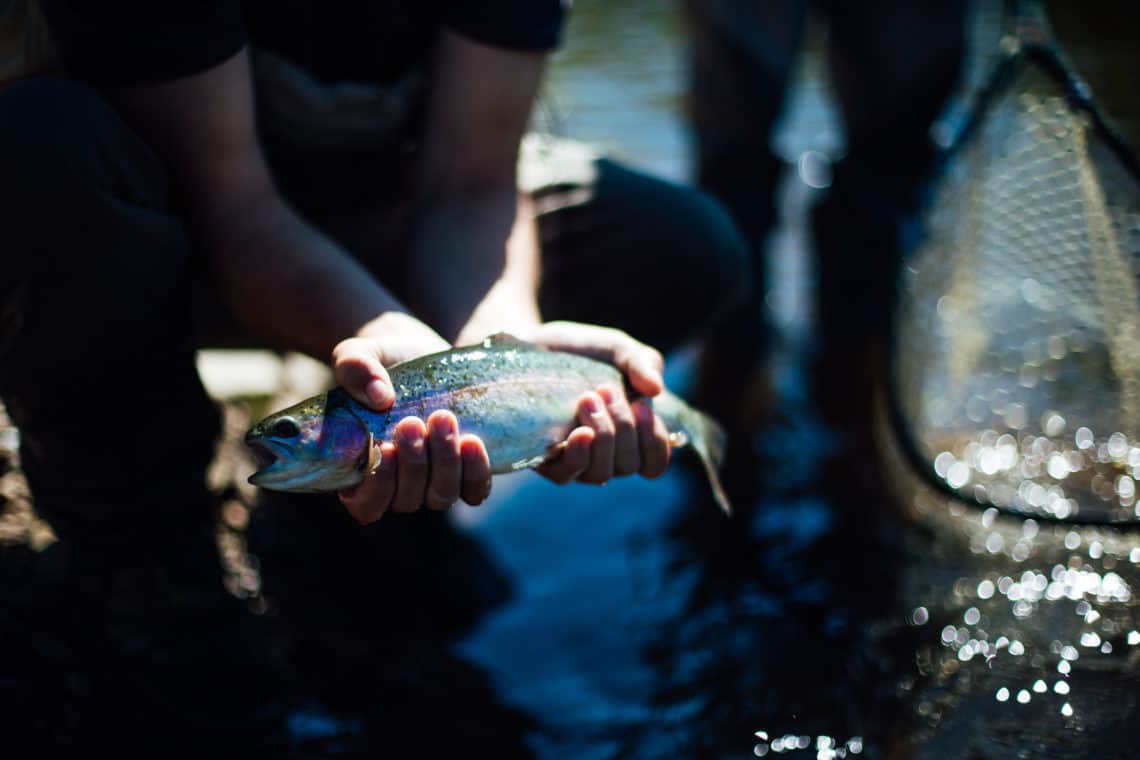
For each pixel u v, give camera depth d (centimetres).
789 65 235
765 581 176
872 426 213
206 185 140
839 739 146
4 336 132
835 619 166
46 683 143
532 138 180
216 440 147
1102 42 403
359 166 158
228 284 140
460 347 129
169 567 145
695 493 200
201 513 147
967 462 189
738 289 182
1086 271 180
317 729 151
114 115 133
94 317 132
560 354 134
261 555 174
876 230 229
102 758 141
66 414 135
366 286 137
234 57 138
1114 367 183
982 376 196
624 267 173
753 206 238
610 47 457
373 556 179
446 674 163
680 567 182
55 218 128
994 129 180
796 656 160
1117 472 182
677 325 179
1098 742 140
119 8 134
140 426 138
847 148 247
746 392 229
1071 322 189
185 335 140
